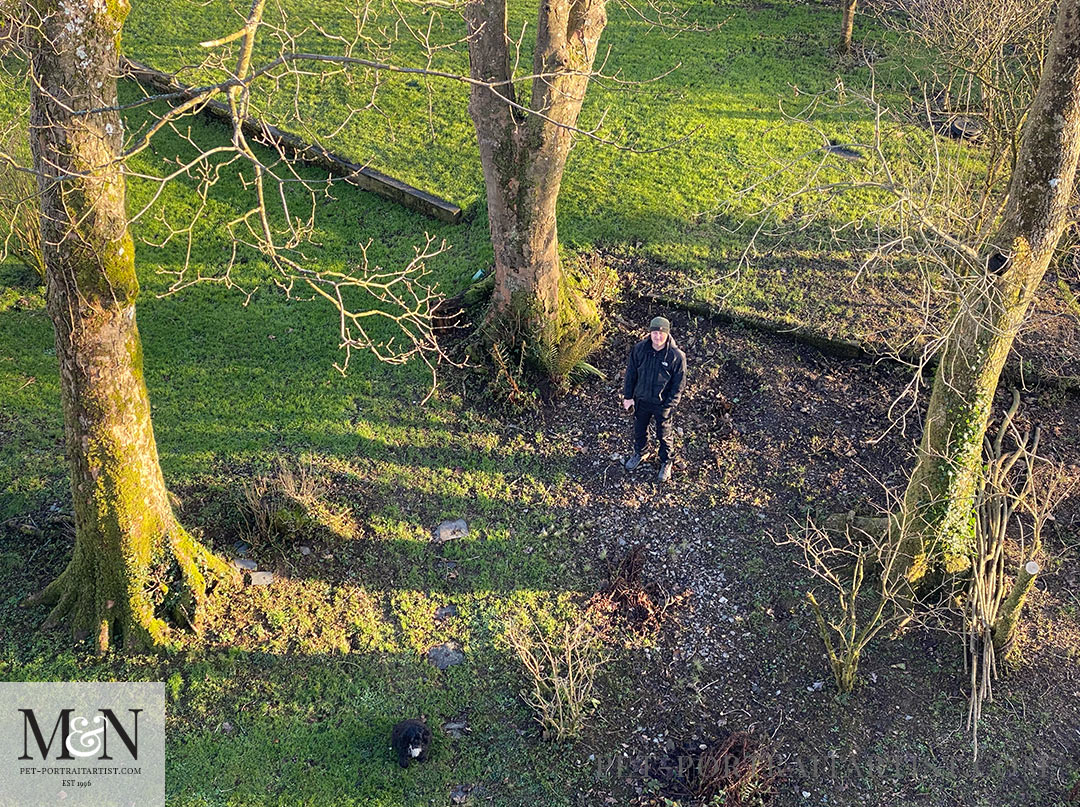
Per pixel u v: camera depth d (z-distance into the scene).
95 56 5.86
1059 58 6.23
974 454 7.51
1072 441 9.45
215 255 11.74
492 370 10.16
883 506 8.75
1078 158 6.79
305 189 12.80
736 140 13.66
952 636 7.73
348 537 8.48
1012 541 8.46
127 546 7.22
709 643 7.78
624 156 13.32
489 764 6.89
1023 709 7.21
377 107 14.13
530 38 16.02
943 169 12.71
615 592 8.13
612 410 10.02
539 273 9.88
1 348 10.20
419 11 16.72
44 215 6.19
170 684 7.24
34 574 7.93
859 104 14.34
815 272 11.43
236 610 7.73
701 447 9.50
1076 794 6.59
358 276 11.60
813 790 6.75
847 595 8.10
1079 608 7.93
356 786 6.71
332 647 7.57
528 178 9.20
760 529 8.70
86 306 6.44
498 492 9.09
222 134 13.64
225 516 8.47
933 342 6.89
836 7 17.47
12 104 13.45
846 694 7.36
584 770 6.88
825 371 10.31
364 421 9.70
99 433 6.84
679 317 11.02
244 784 6.70
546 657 7.58
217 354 10.42
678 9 17.19
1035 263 6.86
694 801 6.65
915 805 6.67
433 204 12.31
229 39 5.83
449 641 7.73
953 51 10.38
